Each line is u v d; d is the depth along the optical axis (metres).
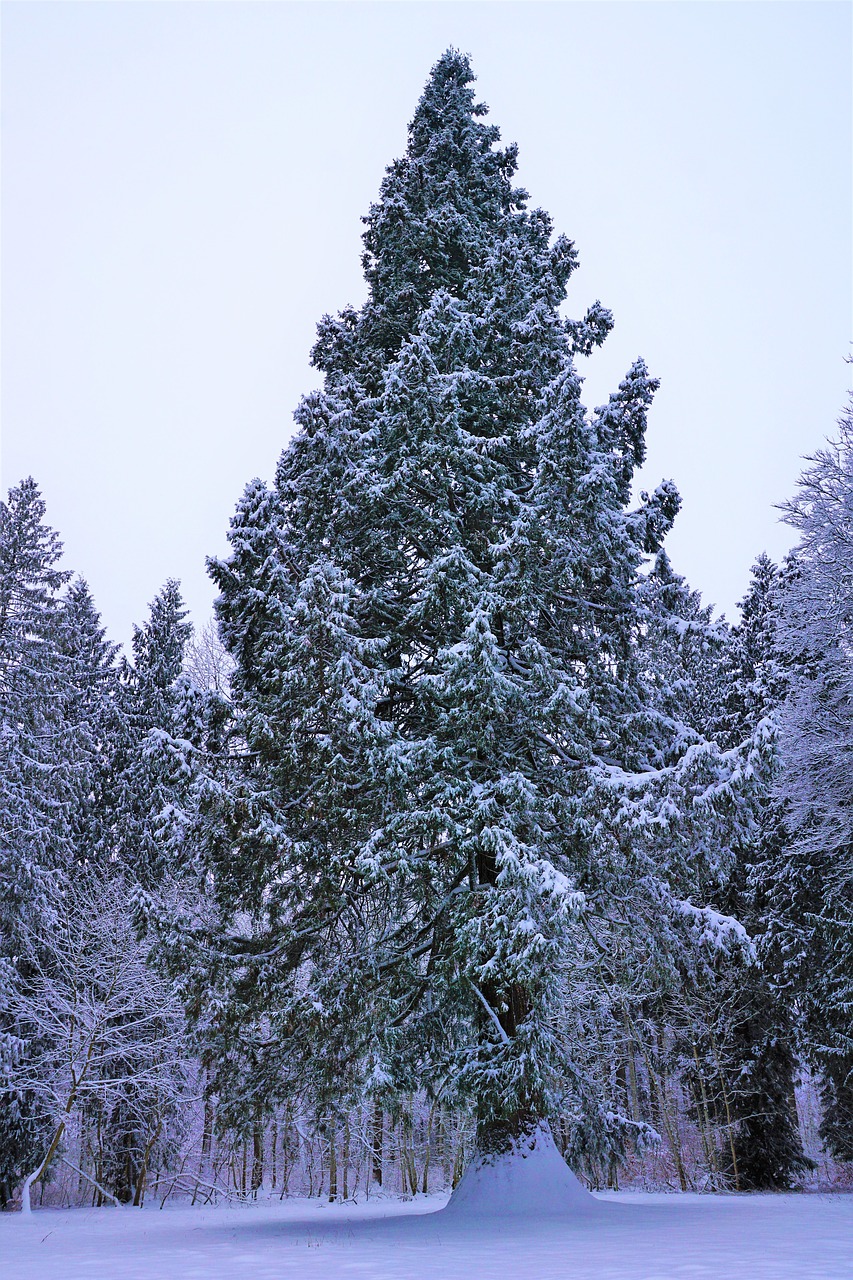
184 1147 34.69
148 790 31.31
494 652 14.49
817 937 27.42
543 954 12.77
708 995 28.58
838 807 24.36
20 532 32.66
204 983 14.14
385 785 14.39
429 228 20.27
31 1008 28.08
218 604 16.20
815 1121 44.44
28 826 28.94
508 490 16.92
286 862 14.44
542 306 18.00
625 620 16.75
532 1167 14.27
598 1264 8.12
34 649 30.94
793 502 25.67
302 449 17.16
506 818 13.72
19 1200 28.25
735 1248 9.20
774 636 27.03
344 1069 14.70
